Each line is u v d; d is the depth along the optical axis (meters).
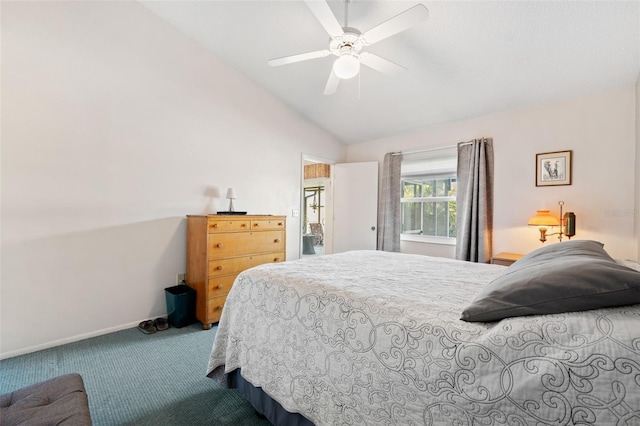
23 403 1.03
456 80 2.89
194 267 2.88
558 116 2.94
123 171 2.63
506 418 0.73
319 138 4.52
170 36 2.93
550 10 1.99
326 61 3.08
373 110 3.79
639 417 0.61
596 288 0.78
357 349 1.06
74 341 2.36
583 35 2.13
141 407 1.57
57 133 2.29
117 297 2.60
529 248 3.12
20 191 2.14
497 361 0.77
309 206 9.49
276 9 2.53
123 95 2.63
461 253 3.48
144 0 2.68
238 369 1.61
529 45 2.30
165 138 2.90
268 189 3.83
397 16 1.67
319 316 1.23
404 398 0.91
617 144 2.62
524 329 0.79
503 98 3.04
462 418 0.79
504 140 3.30
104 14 2.52
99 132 2.49
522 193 3.16
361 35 1.90
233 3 2.55
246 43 3.03
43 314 2.23
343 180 4.70
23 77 2.14
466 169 3.53
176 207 2.98
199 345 2.33
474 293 1.28
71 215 2.36
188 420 1.48
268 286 1.51
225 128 3.38
